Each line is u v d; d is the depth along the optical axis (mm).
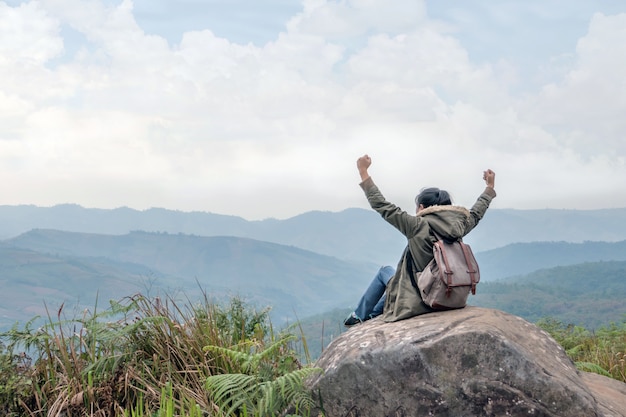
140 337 5312
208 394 4988
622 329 8727
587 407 4645
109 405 4902
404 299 5293
